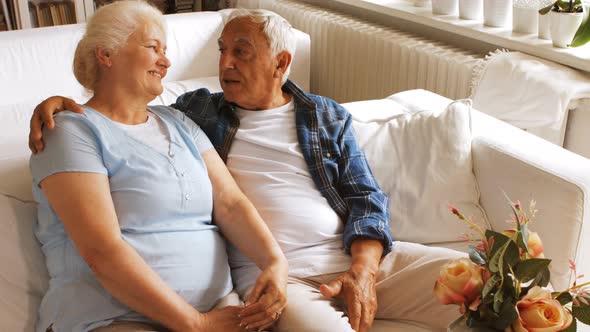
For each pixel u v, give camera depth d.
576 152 2.39
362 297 1.51
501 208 1.81
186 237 1.48
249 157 1.71
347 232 1.65
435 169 1.84
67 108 1.44
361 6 3.25
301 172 1.71
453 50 2.77
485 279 1.25
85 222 1.33
